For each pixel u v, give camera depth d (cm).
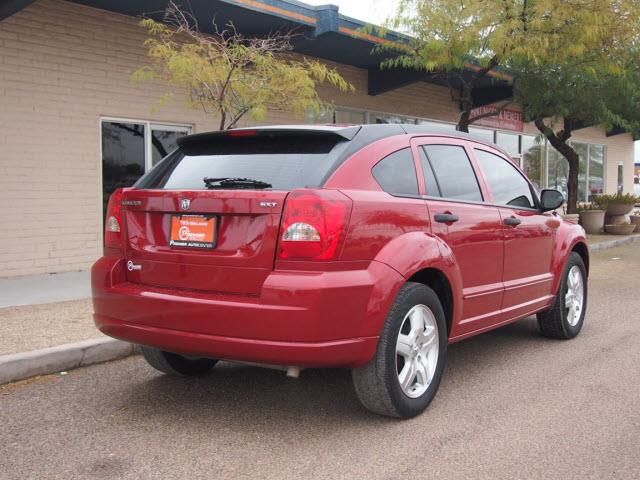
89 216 968
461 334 451
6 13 797
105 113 976
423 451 353
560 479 321
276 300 338
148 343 381
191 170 411
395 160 414
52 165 923
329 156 378
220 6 938
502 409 419
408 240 388
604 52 1122
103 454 348
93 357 517
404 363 393
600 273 1086
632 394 450
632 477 323
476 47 1034
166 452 351
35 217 910
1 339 541
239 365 523
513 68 1291
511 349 579
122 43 988
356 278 352
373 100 1438
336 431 381
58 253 937
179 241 378
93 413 410
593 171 2458
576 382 478
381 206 377
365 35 1090
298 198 346
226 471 328
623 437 373
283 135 398
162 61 943
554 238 585
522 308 529
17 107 884
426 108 1591
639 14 1023
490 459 343
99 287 402
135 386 465
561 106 1347
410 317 394
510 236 506
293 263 344
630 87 1314
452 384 473
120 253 406
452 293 426
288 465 335
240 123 1159
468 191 479
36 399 435
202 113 1100
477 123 1802
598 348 580
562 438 371
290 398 440
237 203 356
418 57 1097
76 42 937
